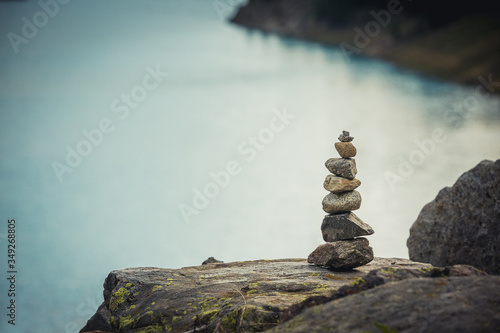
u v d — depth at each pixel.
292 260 10.27
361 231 8.73
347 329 4.95
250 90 110.69
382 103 81.62
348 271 8.90
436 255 13.09
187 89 115.88
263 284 7.95
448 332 4.61
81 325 20.83
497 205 11.84
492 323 4.60
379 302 5.27
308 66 131.25
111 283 9.52
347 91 97.19
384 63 108.38
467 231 12.39
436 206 13.21
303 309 6.02
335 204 9.02
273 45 164.00
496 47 76.94
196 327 7.04
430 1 102.56
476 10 94.50
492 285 5.18
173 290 8.23
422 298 5.17
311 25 176.50
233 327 6.71
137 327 7.66
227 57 152.38
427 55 93.88
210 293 7.93
